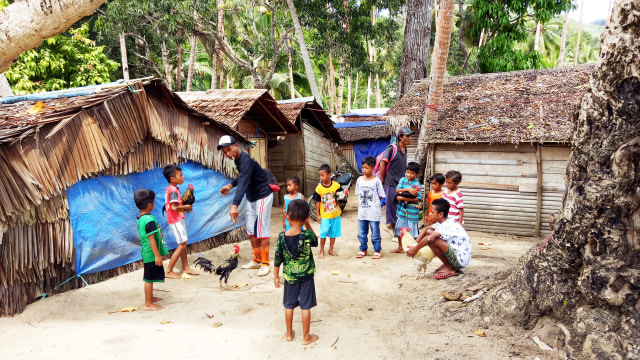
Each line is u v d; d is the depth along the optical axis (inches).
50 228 177.5
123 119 205.3
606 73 114.2
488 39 748.0
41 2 130.9
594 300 118.6
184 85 1201.4
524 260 143.4
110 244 206.5
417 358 126.3
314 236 143.3
